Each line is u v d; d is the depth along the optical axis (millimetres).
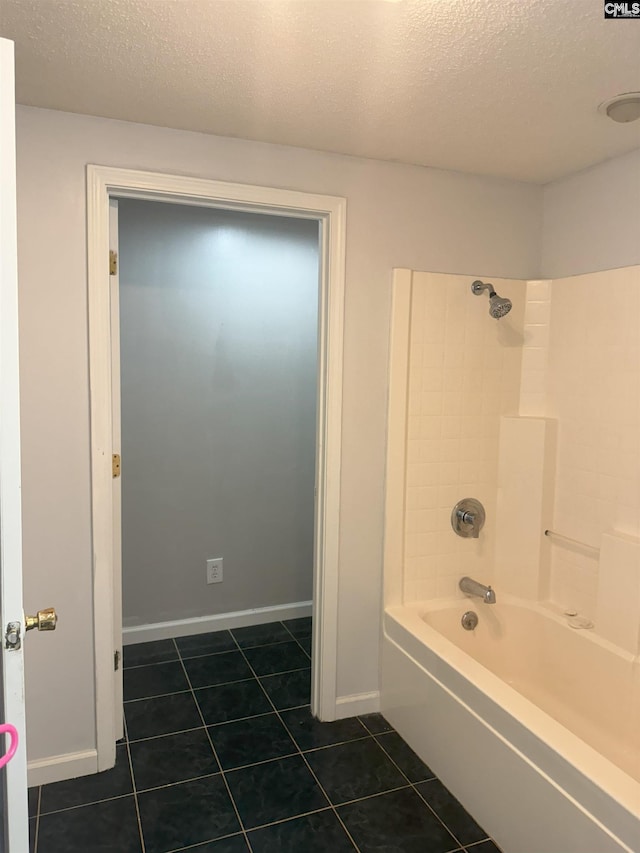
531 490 2582
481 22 1357
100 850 1794
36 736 2064
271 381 3314
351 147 2193
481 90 1709
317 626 2465
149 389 3062
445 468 2566
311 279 3355
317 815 1947
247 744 2312
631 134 2037
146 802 1992
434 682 2146
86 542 2070
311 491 3479
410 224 2404
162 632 3207
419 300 2438
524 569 2621
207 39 1461
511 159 2307
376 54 1517
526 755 1711
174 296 3066
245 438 3291
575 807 1538
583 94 1729
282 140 2131
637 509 2197
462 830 1896
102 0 1310
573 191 2492
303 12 1333
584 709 2309
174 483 3166
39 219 1920
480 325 2561
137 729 2398
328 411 2342
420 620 2400
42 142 1905
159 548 3174
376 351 2404
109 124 1969
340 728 2428
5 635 1105
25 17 1377
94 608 2090
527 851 1707
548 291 2590
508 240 2596
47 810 1948
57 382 1988
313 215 2287
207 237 3107
